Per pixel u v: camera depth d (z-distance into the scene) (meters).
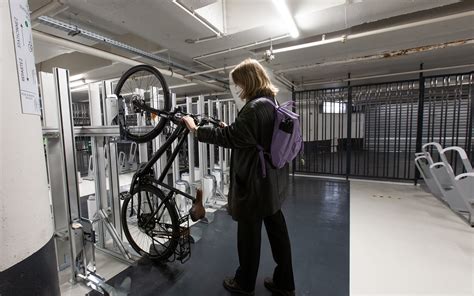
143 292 1.84
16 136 0.67
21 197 0.69
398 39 3.42
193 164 3.34
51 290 0.82
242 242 1.66
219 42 3.18
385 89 5.90
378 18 2.64
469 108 4.85
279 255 1.68
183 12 2.38
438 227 2.86
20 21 0.71
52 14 2.29
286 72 5.03
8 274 0.65
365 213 3.37
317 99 6.55
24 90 0.71
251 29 2.80
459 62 4.68
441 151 3.17
